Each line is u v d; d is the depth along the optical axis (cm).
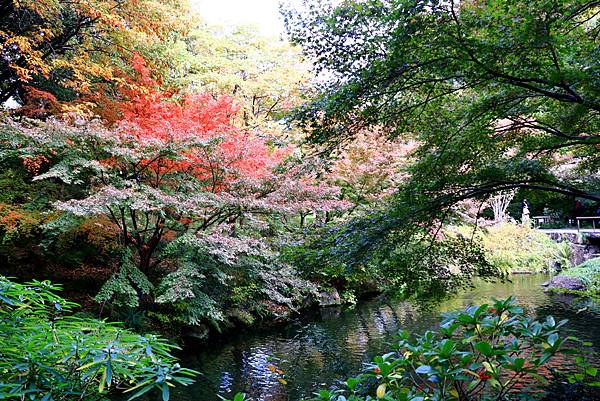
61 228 690
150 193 703
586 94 319
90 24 910
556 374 338
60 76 983
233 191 821
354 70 315
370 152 1030
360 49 306
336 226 450
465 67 306
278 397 550
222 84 1320
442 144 430
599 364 514
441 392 177
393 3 280
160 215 754
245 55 1590
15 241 823
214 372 662
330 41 306
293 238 541
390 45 286
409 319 932
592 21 451
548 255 1620
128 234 856
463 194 412
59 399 152
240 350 792
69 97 1054
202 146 753
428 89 365
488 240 1559
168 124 733
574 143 420
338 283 1283
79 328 170
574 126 446
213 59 1441
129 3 889
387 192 970
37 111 898
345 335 838
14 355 154
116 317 755
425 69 316
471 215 715
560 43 284
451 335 193
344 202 874
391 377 186
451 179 412
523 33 276
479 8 292
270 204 793
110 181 727
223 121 866
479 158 442
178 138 729
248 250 760
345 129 352
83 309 765
